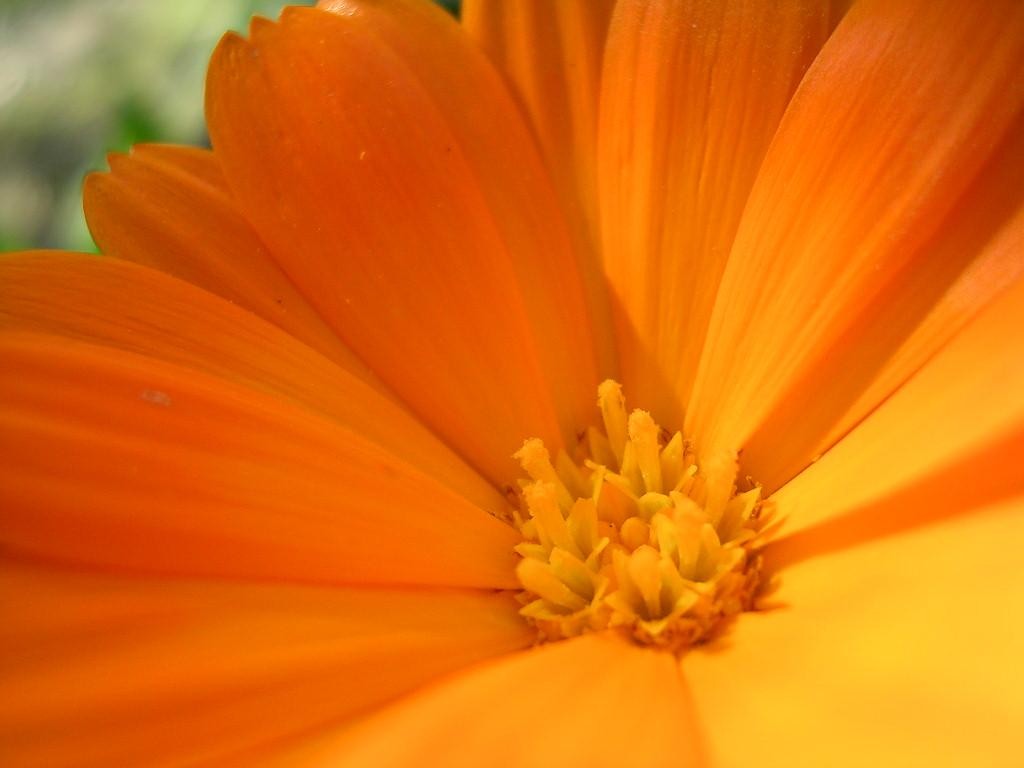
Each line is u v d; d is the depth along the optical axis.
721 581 0.07
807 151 0.07
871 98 0.07
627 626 0.07
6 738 0.06
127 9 0.12
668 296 0.08
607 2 0.08
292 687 0.06
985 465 0.06
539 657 0.06
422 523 0.07
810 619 0.06
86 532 0.06
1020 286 0.06
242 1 0.11
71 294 0.07
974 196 0.07
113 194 0.08
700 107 0.07
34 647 0.06
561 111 0.08
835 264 0.07
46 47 0.12
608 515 0.07
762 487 0.07
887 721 0.06
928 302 0.07
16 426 0.06
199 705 0.06
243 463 0.07
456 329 0.07
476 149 0.07
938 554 0.06
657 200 0.07
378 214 0.07
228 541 0.07
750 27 0.07
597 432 0.08
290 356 0.07
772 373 0.07
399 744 0.06
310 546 0.07
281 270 0.08
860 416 0.07
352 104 0.07
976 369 0.06
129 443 0.07
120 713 0.06
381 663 0.07
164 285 0.07
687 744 0.06
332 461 0.07
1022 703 0.06
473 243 0.07
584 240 0.08
